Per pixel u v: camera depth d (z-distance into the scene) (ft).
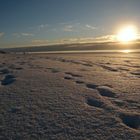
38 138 8.71
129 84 18.49
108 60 47.83
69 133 9.13
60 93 15.25
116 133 9.11
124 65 35.27
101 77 22.21
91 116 11.00
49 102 13.20
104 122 10.27
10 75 22.67
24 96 14.48
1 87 17.19
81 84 18.51
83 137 8.78
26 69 27.94
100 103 13.20
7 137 8.82
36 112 11.53
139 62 41.98
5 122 10.25
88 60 47.34
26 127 9.71
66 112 11.54
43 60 45.70
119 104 12.96
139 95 14.84
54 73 24.36
